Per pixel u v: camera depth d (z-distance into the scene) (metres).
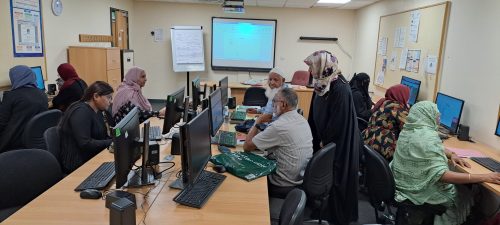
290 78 8.05
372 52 6.50
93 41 5.94
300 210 1.36
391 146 3.18
